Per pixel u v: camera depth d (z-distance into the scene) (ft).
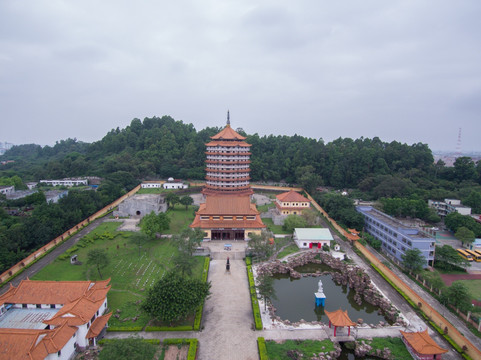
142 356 147.33
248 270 284.61
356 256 327.06
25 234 303.89
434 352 171.73
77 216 379.96
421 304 225.76
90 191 464.24
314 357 176.86
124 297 232.32
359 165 646.33
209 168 514.27
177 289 197.36
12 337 151.33
